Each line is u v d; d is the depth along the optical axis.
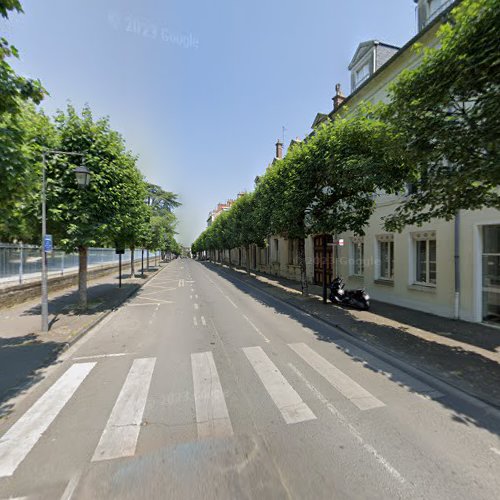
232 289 15.30
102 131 8.89
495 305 7.41
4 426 3.17
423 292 9.11
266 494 2.23
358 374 4.60
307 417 3.36
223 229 31.36
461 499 2.21
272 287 15.64
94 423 3.21
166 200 51.56
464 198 4.91
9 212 4.18
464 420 3.34
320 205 10.16
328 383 4.27
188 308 10.04
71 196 8.07
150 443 2.86
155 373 4.57
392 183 7.00
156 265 40.97
